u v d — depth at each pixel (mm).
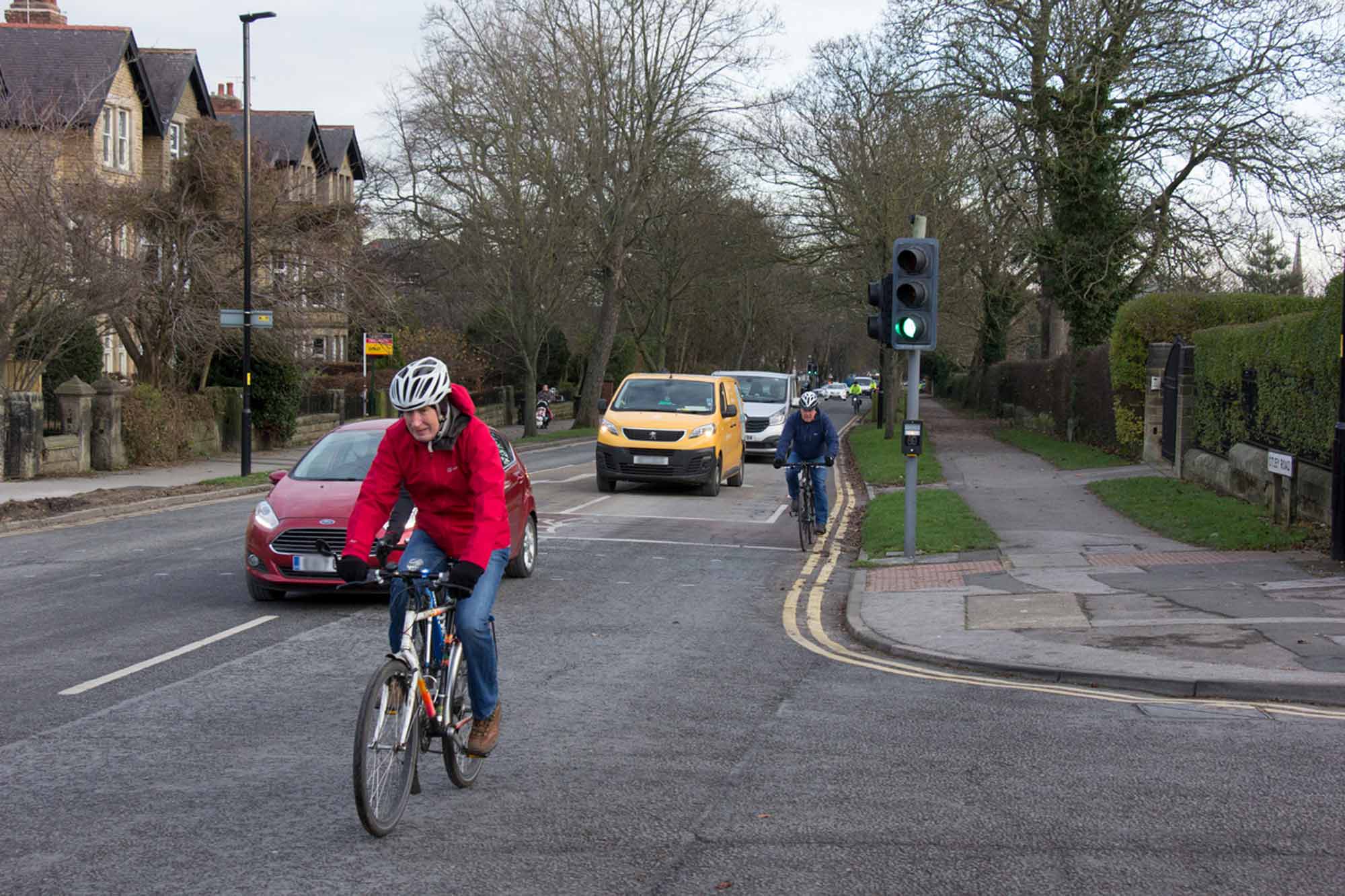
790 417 15625
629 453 21500
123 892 4430
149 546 14625
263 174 28938
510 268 41812
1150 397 22828
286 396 32375
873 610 10930
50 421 25625
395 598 5504
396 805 5113
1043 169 30469
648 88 42375
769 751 6426
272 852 4844
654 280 55281
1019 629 9766
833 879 4590
